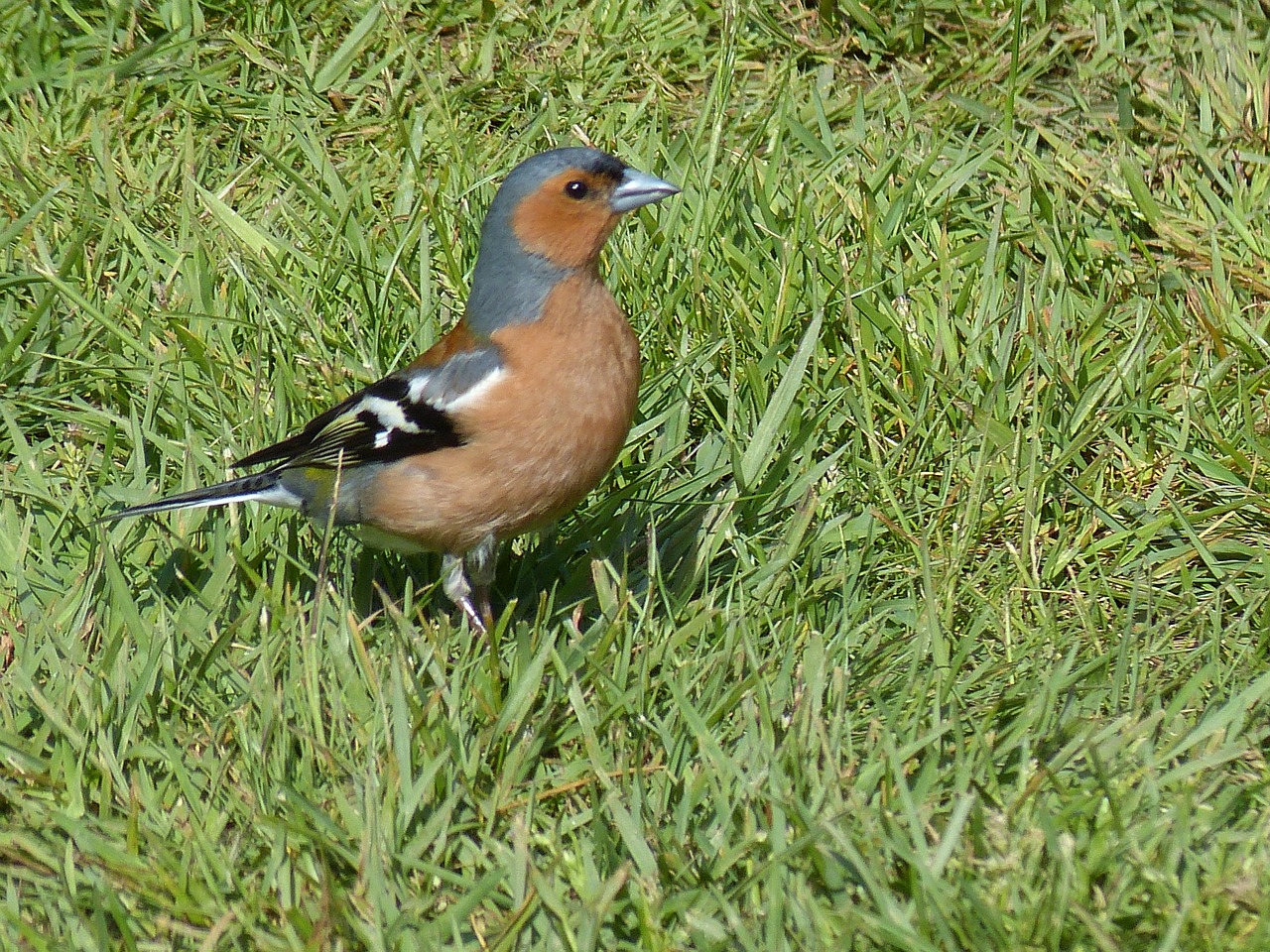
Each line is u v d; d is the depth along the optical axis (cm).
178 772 801
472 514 907
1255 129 1338
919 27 1460
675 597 968
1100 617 968
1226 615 977
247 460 941
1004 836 748
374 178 1337
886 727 825
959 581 991
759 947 711
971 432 1081
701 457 1083
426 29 1471
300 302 1170
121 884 754
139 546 988
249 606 940
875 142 1352
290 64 1431
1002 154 1360
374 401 909
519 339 877
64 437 1102
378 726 823
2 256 1219
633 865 763
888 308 1184
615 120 1387
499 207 877
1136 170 1278
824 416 1079
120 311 1175
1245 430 1084
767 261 1206
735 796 793
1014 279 1250
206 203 1251
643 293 1171
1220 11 1453
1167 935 686
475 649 915
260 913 733
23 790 807
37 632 908
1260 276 1213
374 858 736
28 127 1336
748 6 1480
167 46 1418
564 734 856
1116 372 1114
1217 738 834
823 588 965
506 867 754
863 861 719
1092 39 1456
